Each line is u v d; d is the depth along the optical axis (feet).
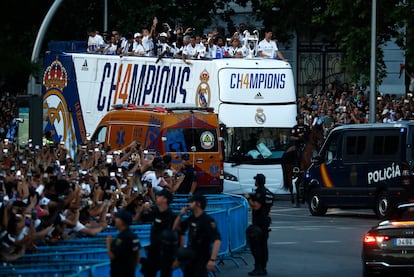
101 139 211.20
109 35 229.45
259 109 217.97
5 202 88.17
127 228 84.07
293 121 219.41
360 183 187.42
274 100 219.41
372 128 186.39
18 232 88.12
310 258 132.77
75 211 101.60
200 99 217.77
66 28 307.37
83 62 224.33
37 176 108.06
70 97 225.35
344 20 262.06
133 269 84.07
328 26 298.97
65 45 231.30
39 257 91.15
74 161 144.25
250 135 218.79
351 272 120.26
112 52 227.81
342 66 265.34
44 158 137.90
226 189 220.23
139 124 202.80
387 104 238.48
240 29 227.40
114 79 222.28
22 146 170.81
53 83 228.84
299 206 216.13
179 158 198.29
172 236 89.20
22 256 89.92
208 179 200.75
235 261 127.95
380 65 261.24
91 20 309.42
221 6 315.78
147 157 151.33
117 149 206.59
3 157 136.26
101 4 305.94
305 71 312.50
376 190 185.06
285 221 184.44
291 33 311.06
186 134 199.52
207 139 200.75
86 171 120.57
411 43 252.62
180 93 219.00
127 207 116.57
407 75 288.30
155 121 199.31
